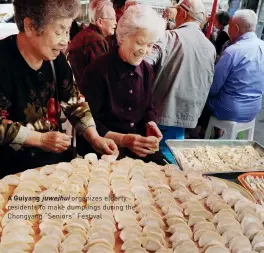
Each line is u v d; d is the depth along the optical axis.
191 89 1.86
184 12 1.83
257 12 3.67
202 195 0.96
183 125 1.93
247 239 0.78
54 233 0.77
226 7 3.68
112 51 1.35
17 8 0.92
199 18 1.83
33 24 0.90
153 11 1.26
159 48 1.76
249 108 2.23
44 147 1.04
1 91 1.02
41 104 1.10
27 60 1.02
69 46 2.03
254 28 2.15
